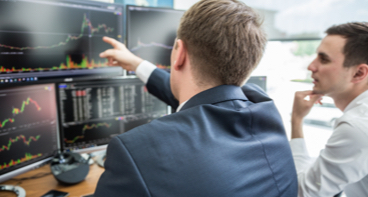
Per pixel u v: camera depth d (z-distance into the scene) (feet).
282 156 1.65
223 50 1.57
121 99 3.72
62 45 3.09
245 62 1.65
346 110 2.70
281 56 5.34
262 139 1.59
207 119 1.50
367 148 2.19
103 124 3.65
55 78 3.13
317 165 2.52
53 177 3.32
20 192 2.90
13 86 2.76
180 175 1.26
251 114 1.59
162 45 3.90
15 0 2.60
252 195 1.37
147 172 1.26
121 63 3.55
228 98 1.63
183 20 1.73
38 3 2.77
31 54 2.87
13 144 2.87
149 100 3.97
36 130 3.07
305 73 5.41
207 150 1.35
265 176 1.48
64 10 2.98
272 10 5.16
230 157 1.38
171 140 1.37
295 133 3.05
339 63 2.53
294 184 1.68
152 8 3.62
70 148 3.46
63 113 3.31
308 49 5.37
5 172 2.84
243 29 1.58
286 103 5.44
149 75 3.43
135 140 1.36
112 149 1.38
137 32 3.64
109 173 1.35
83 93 3.39
